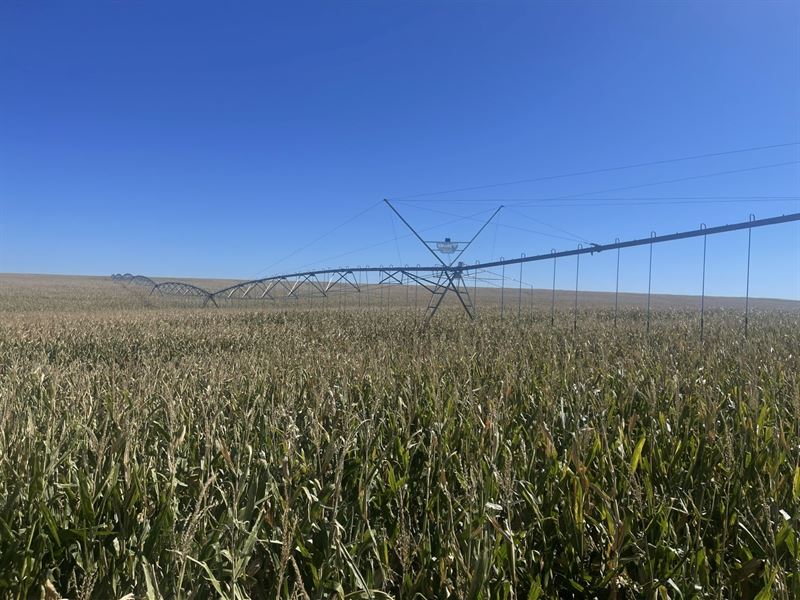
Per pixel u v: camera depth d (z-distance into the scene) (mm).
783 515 3512
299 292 79312
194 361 10953
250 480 4102
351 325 24484
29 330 19141
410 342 16016
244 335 19312
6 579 3100
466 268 27281
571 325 23469
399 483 4129
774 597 3117
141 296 66375
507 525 3219
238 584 3236
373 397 6602
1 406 5680
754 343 13016
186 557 2916
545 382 7336
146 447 4992
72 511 3773
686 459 4898
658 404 6391
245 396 7059
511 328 21109
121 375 9078
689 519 3959
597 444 4602
